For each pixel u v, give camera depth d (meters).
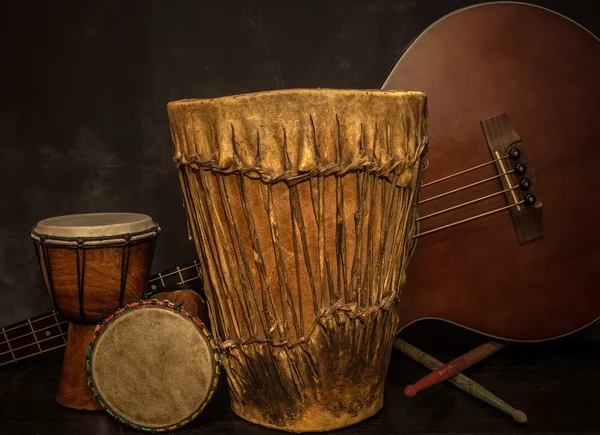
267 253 1.68
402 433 1.76
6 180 2.57
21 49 2.52
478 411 1.92
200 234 1.80
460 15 2.27
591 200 2.25
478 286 2.27
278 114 1.58
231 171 1.63
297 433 1.78
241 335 1.78
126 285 1.96
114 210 2.60
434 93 2.25
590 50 2.24
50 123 2.55
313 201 1.63
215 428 1.83
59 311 1.99
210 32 2.53
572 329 2.28
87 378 1.89
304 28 2.53
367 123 1.62
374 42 2.54
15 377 2.28
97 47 2.53
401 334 2.62
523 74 2.24
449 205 2.25
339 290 1.70
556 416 1.87
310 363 1.73
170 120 1.78
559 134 2.24
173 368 1.80
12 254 2.60
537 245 2.26
